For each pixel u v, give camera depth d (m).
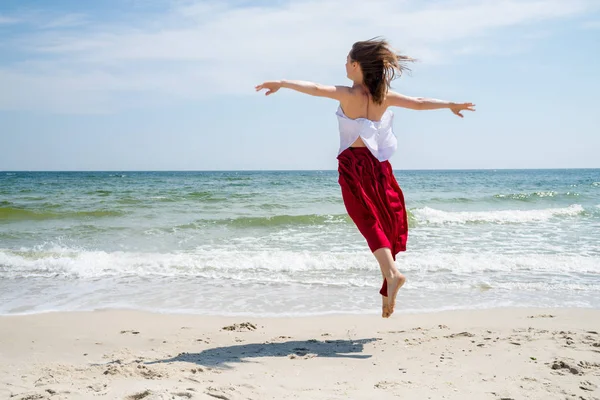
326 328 5.39
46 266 8.93
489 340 4.55
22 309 6.32
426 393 3.17
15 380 3.48
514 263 8.91
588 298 6.79
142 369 3.63
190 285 7.66
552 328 5.16
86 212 16.27
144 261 9.22
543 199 22.84
